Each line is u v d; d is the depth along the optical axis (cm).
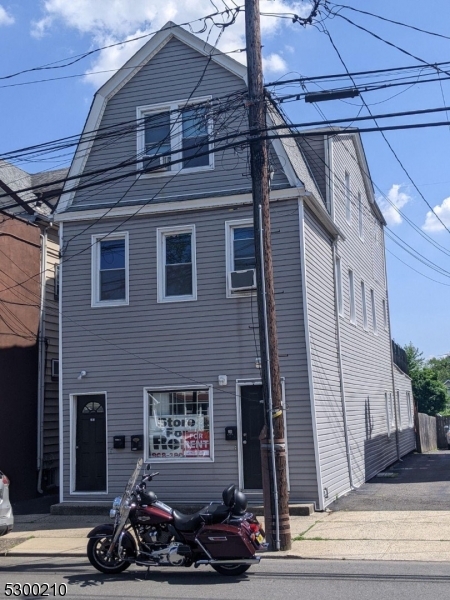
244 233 1639
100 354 1684
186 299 1645
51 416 2038
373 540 1180
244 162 1648
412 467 2491
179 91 1722
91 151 1762
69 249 1739
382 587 874
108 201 1728
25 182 2320
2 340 1845
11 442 1847
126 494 1011
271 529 1138
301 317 1562
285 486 1156
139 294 1678
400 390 3041
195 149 1691
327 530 1282
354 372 2064
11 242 1911
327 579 931
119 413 1655
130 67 1756
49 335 2058
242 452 1575
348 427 1873
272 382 1172
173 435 1620
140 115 1745
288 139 1706
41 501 1867
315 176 1931
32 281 1995
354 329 2123
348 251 2144
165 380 1634
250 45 1221
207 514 980
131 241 1703
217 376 1603
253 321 1595
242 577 966
